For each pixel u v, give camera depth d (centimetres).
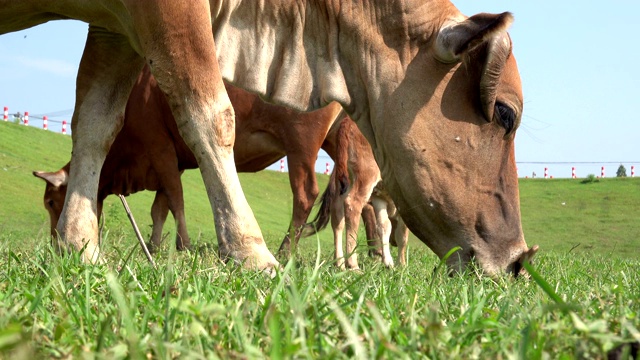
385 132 521
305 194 1112
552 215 4088
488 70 498
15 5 466
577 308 203
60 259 367
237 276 383
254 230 454
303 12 527
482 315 285
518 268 529
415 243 1809
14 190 2786
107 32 516
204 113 457
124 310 197
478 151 521
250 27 526
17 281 312
